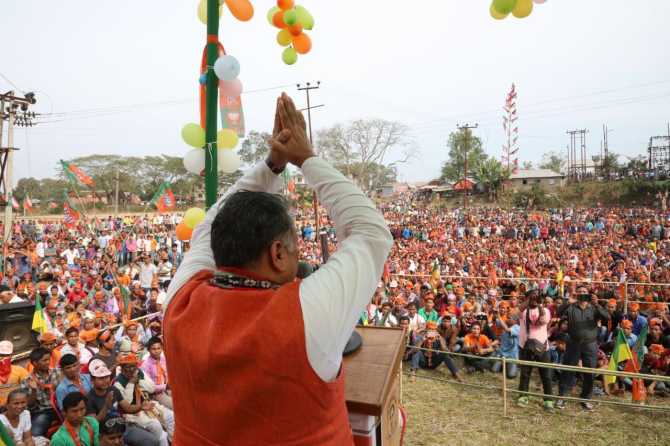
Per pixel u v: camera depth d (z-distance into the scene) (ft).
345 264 3.53
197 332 3.46
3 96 61.82
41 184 189.57
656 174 171.73
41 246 62.54
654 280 44.27
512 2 7.84
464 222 119.14
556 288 41.22
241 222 3.60
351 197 3.92
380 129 186.60
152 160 203.21
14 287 41.14
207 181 8.68
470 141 229.45
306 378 3.12
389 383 4.70
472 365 28.78
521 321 24.61
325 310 3.24
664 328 28.25
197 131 8.97
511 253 62.23
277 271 3.68
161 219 124.98
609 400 24.12
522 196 181.27
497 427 21.40
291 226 3.79
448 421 22.07
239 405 3.12
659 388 24.97
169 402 18.53
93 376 15.83
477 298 36.24
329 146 189.98
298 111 4.34
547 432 20.84
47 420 15.90
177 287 4.19
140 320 29.78
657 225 90.38
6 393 17.53
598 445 19.66
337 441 3.29
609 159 201.67
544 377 23.63
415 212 163.63
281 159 4.52
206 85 8.68
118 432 14.64
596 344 23.50
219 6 8.59
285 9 9.54
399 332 6.04
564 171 283.38
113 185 191.11
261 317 3.19
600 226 98.58
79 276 43.19
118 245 64.39
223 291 3.54
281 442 3.13
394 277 46.68
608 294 37.47
